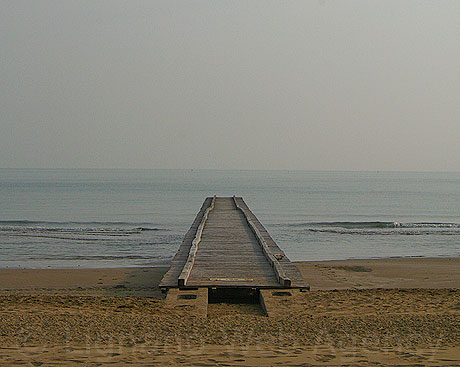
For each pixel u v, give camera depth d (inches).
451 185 4621.1
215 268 514.6
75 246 959.0
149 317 337.7
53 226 1322.6
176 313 360.8
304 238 1103.0
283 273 459.5
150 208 1909.4
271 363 222.1
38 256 840.9
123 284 597.0
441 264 759.7
